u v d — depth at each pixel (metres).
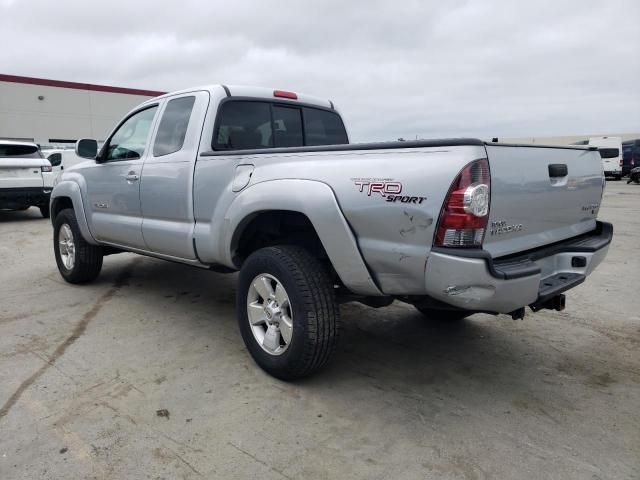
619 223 10.39
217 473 2.32
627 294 5.16
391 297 2.98
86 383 3.18
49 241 8.56
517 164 2.69
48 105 31.56
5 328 4.17
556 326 4.25
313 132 4.65
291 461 2.40
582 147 3.38
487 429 2.68
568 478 2.28
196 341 3.88
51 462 2.39
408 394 3.06
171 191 3.89
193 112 3.87
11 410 2.85
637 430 2.66
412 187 2.50
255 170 3.26
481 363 3.52
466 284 2.42
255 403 2.93
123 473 2.32
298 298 2.95
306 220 3.23
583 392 3.09
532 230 2.92
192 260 3.89
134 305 4.80
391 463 2.39
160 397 3.00
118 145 4.70
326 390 3.10
